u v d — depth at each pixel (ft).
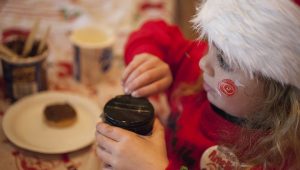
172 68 2.94
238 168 2.26
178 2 4.61
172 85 2.93
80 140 2.54
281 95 2.07
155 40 2.93
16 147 2.45
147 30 3.05
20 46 2.88
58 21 3.68
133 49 2.88
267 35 1.89
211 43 2.11
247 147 2.24
